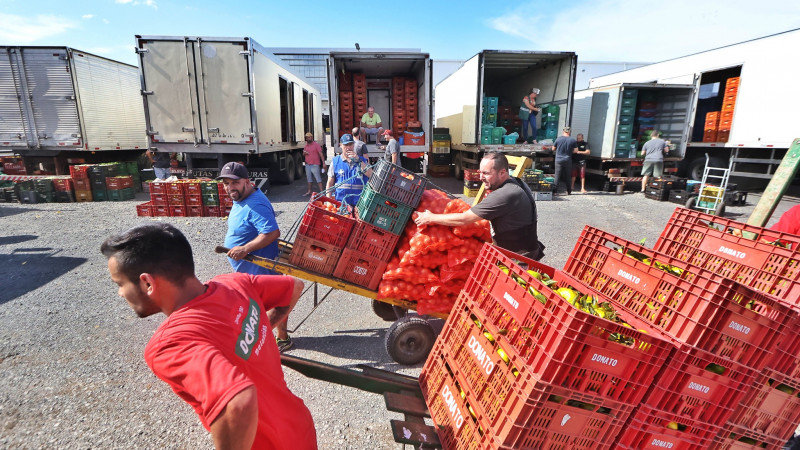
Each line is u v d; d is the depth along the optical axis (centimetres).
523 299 181
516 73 1583
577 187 1437
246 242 368
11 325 435
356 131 1058
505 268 206
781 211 1047
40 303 489
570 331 154
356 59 1201
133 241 122
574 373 158
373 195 343
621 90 1267
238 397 106
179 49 1006
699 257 331
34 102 1134
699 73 1316
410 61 1271
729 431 184
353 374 228
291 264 362
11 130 1143
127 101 1414
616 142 1306
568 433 165
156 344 121
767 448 195
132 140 1444
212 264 625
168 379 119
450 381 215
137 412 309
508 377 171
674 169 1314
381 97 1565
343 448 281
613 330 157
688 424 176
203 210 916
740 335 175
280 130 1290
